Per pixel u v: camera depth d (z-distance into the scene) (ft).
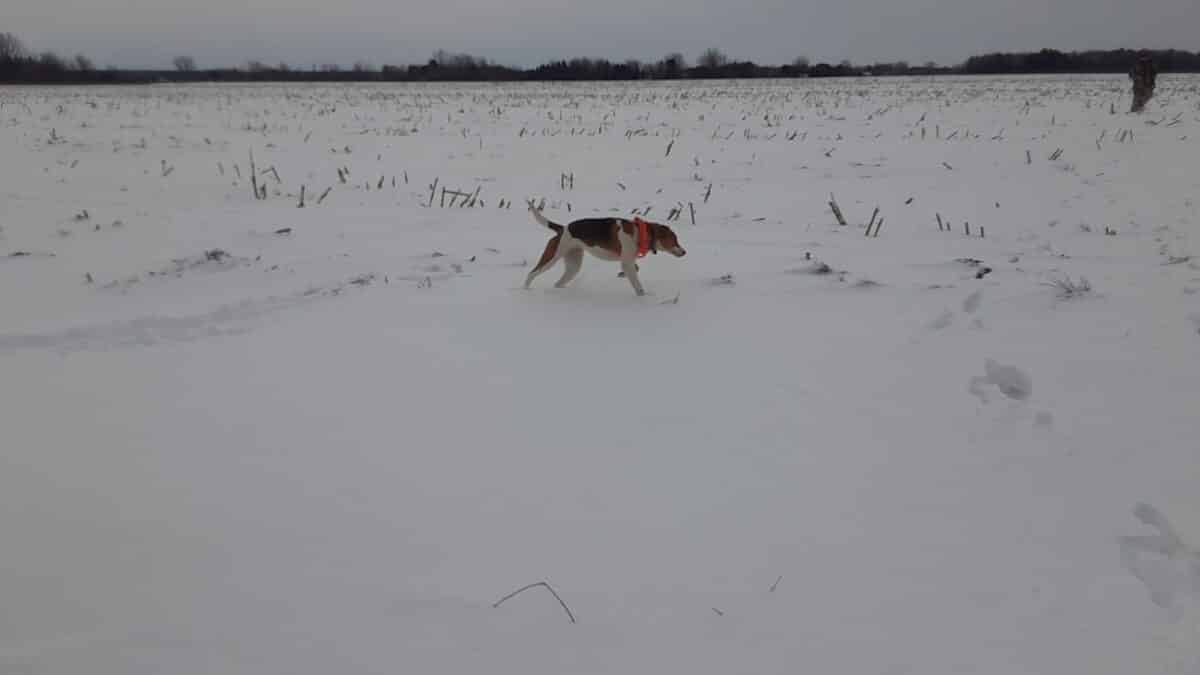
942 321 20.27
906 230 32.73
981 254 27.86
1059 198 38.75
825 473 13.60
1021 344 18.70
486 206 38.75
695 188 43.96
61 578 10.41
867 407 16.03
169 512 12.09
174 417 15.47
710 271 25.64
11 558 10.80
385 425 15.26
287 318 21.39
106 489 12.72
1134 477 13.32
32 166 47.11
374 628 9.65
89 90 145.69
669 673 9.04
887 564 11.19
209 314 21.27
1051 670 9.21
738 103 103.65
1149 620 10.10
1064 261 26.30
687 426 15.31
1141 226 32.01
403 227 33.14
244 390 16.81
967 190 41.75
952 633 9.83
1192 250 27.43
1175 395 15.93
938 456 14.17
